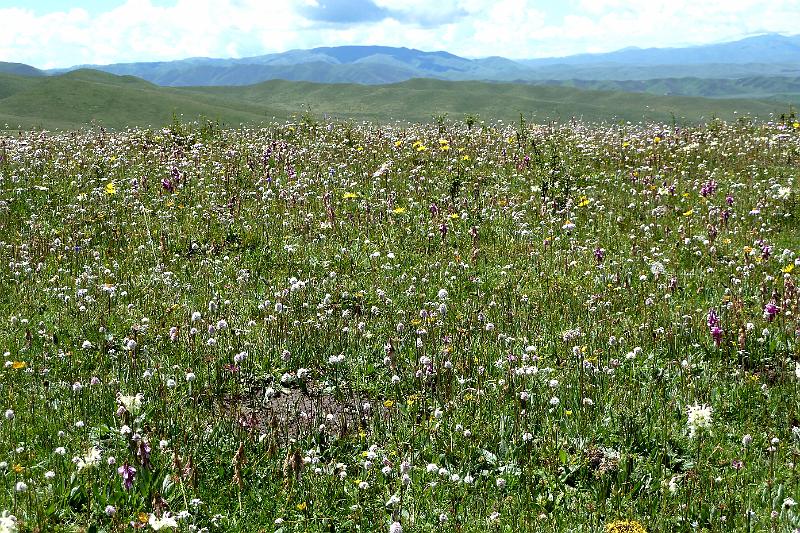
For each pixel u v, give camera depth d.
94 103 98.06
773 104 193.50
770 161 23.31
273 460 7.23
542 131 31.17
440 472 6.89
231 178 19.64
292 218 15.70
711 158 23.94
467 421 8.09
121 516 6.30
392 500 6.44
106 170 20.86
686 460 7.43
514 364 9.17
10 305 10.92
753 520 6.41
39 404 8.09
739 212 16.77
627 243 14.60
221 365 9.34
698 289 11.91
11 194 17.44
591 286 12.16
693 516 6.52
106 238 14.55
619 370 9.24
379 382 9.14
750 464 7.26
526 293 11.95
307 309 11.15
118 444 7.37
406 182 19.56
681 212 16.94
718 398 8.51
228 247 14.11
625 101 191.50
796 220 16.00
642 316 10.88
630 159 23.77
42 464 6.93
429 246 14.24
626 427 7.84
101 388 8.47
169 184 17.11
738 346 9.66
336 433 7.98
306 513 6.56
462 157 22.80
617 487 6.91
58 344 9.71
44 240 14.05
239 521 6.44
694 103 189.12
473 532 6.36
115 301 11.23
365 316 11.02
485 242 14.55
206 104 105.94
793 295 10.88
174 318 10.62
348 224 15.37
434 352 9.69
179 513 6.30
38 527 5.95
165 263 13.06
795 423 8.05
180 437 7.50
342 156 23.52
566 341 9.98
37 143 26.36
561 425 7.98
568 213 16.48
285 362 9.48
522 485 7.04
